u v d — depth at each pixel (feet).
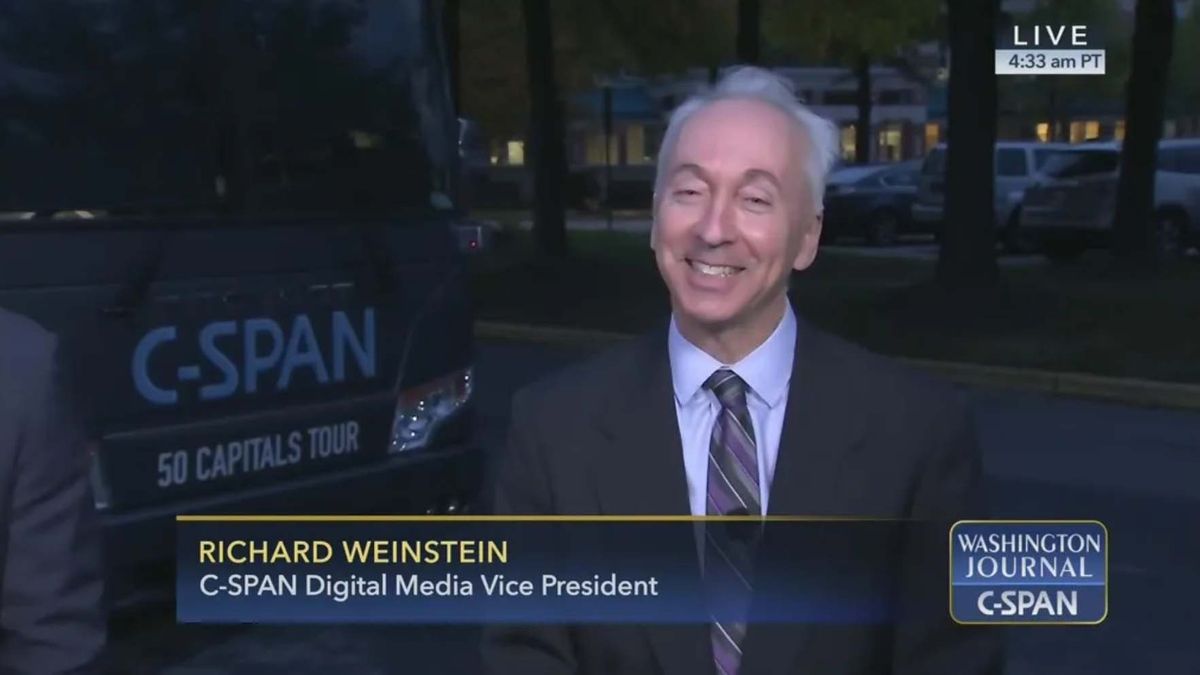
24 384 7.37
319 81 19.80
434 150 21.36
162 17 18.11
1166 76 61.87
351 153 20.13
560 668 8.25
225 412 18.54
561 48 88.22
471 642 20.68
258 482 18.93
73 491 7.57
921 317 49.93
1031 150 86.43
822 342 8.18
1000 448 34.99
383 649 20.38
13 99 16.71
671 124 8.13
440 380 21.40
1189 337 45.60
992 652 8.16
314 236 19.56
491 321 57.21
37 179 16.83
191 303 18.16
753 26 64.80
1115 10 111.34
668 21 75.97
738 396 7.98
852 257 75.92
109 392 17.33
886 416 7.91
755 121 7.88
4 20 16.69
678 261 7.95
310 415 19.52
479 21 92.94
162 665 19.72
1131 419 38.86
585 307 58.29
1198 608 22.75
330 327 19.80
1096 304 49.90
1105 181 76.89
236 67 18.81
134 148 17.72
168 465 17.93
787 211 7.89
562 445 8.04
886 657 8.06
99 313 17.26
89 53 17.43
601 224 109.91
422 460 20.94
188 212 18.15
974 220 50.60
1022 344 46.26
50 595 7.43
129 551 17.40
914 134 159.12
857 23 82.58
